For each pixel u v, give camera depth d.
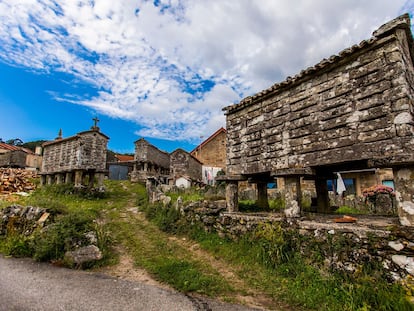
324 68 5.37
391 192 8.81
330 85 5.27
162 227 9.16
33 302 3.79
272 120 6.59
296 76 5.86
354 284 3.96
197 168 26.34
